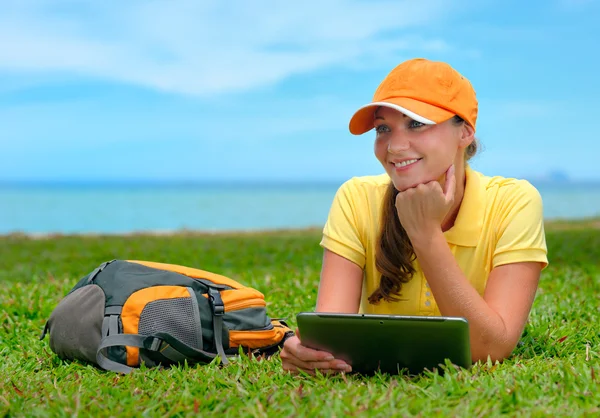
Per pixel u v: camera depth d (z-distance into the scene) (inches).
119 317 151.0
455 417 105.8
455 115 124.6
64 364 161.8
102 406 118.5
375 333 120.7
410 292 138.6
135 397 124.0
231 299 160.4
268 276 286.0
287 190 6796.3
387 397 115.5
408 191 123.3
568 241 476.1
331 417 107.5
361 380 129.8
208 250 463.8
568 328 175.6
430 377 125.1
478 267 137.9
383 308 143.1
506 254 132.9
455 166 132.6
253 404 117.2
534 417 105.9
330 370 129.5
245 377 136.6
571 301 223.9
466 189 136.8
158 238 620.1
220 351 154.3
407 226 125.4
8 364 162.1
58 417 114.0
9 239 635.5
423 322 116.0
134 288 153.4
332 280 139.9
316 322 122.3
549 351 155.3
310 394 118.3
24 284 303.7
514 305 130.6
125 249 489.7
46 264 406.3
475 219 135.9
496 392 116.2
